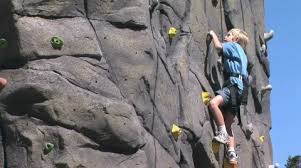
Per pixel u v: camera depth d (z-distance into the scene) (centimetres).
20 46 555
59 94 544
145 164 568
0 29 571
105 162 547
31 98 544
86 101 549
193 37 721
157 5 664
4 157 545
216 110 668
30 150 535
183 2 713
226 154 706
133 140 559
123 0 602
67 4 577
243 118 831
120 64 584
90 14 588
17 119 546
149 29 611
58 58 559
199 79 712
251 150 849
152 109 604
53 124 541
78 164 533
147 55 598
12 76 556
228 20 834
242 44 740
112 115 553
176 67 668
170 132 633
